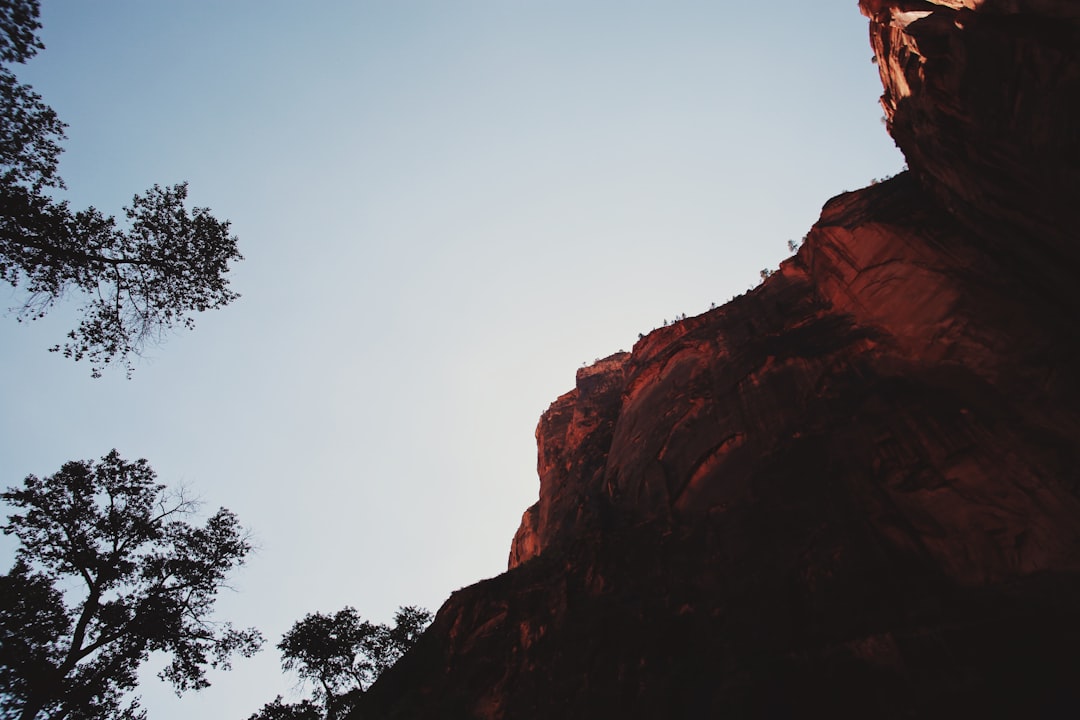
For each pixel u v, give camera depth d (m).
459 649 26.14
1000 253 23.12
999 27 16.23
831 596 18.48
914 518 19.33
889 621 16.83
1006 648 14.71
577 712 19.80
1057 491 17.47
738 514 23.72
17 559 23.62
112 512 25.70
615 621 22.45
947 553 18.05
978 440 19.78
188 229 17.06
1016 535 17.39
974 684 14.20
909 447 21.05
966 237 24.97
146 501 26.58
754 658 17.91
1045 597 15.68
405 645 39.12
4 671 20.92
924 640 15.76
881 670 15.52
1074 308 20.31
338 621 39.41
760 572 20.83
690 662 19.38
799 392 26.56
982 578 17.05
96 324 16.64
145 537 26.06
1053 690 13.40
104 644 23.34
